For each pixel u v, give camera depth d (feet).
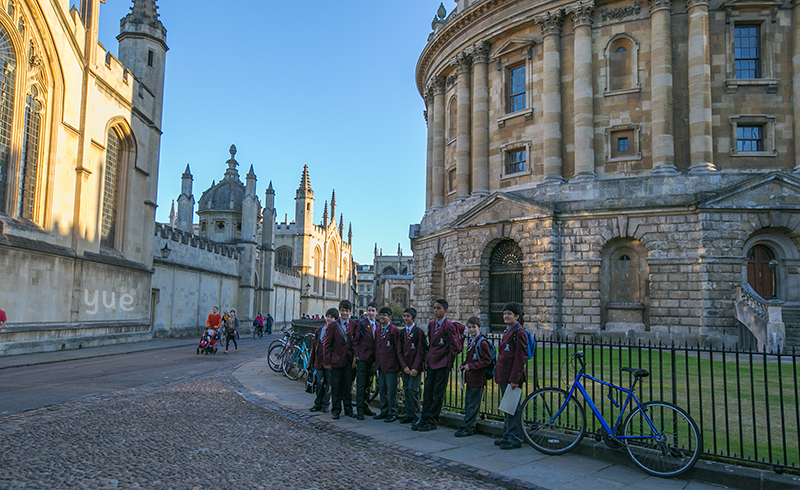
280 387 49.39
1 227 73.56
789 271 85.97
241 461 25.36
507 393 28.96
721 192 84.69
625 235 91.15
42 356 73.56
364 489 21.88
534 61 105.50
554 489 22.56
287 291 244.83
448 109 127.03
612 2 98.43
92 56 95.09
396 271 478.18
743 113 91.81
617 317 92.22
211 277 162.81
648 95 95.30
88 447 27.25
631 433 26.18
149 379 53.42
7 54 75.92
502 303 103.65
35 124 82.17
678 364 58.90
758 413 34.30
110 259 100.32
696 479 23.66
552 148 99.76
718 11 93.45
